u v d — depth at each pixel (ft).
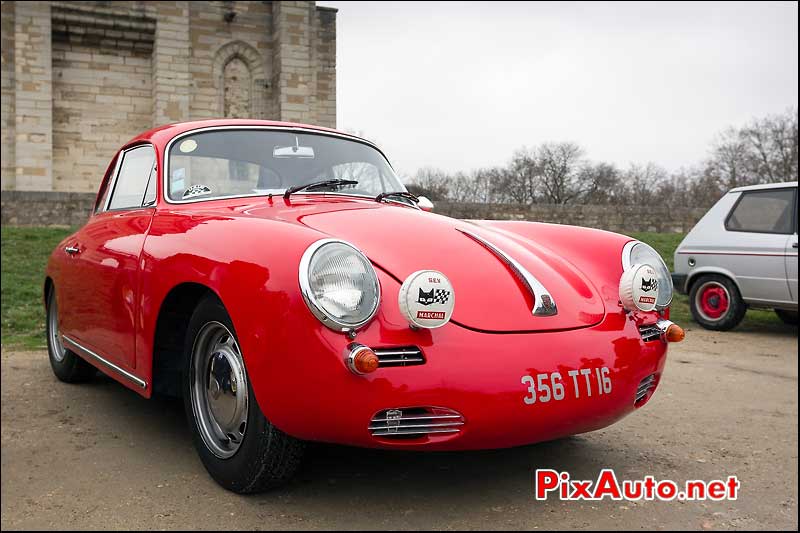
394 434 6.81
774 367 16.69
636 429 10.89
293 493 7.89
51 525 7.13
